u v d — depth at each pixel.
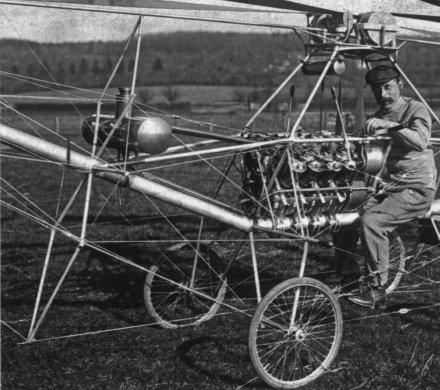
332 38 4.61
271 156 4.36
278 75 54.16
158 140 3.88
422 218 5.07
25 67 35.41
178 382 3.95
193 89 52.72
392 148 4.78
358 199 4.61
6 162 17.56
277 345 4.06
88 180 3.96
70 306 5.39
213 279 5.27
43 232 8.34
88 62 40.84
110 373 4.10
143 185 4.06
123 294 5.73
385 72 4.61
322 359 4.20
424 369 4.10
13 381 3.97
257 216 4.39
